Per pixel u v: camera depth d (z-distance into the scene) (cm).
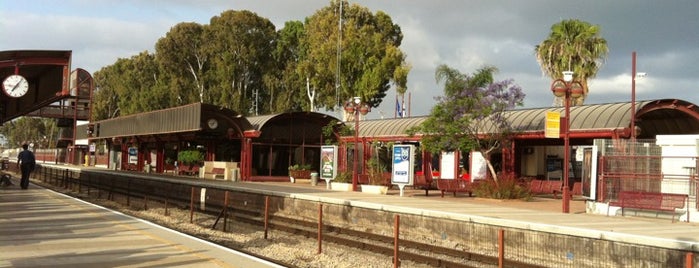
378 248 1459
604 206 1944
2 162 3912
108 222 1684
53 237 1355
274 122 4078
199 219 2103
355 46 5772
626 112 2598
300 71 6122
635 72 2634
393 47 5728
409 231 1703
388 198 2309
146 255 1150
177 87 7175
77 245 1245
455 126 2738
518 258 1380
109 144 6078
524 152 3425
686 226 1547
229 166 3934
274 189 2589
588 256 1244
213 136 4247
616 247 1197
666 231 1371
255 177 3956
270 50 7200
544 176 3384
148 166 4938
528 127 2914
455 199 2484
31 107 2688
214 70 7188
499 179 2608
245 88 7125
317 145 4275
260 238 1647
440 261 1273
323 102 6412
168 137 4734
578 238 1265
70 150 7412
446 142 2788
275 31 7338
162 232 1502
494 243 1449
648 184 1942
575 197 2794
